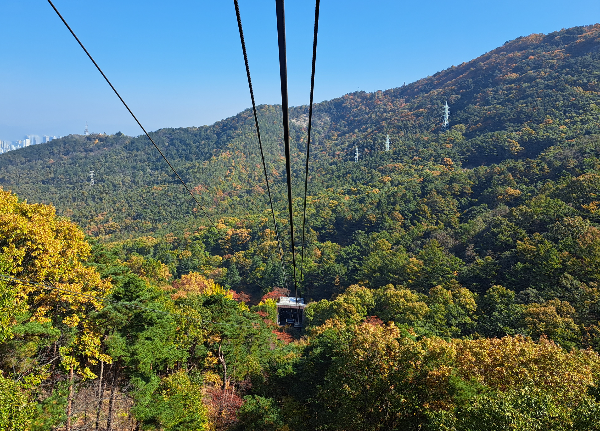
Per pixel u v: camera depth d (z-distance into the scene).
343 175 164.38
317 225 111.69
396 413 21.52
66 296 20.70
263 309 68.12
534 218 64.31
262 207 157.75
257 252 106.56
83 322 22.72
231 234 122.19
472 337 43.66
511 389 15.91
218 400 30.22
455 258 65.81
